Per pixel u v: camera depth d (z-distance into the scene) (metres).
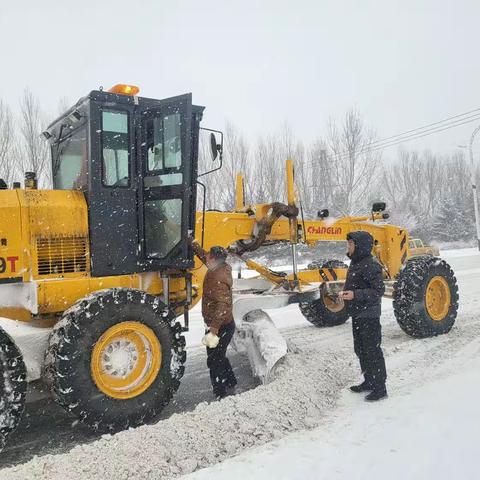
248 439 3.60
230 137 25.98
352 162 30.00
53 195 4.36
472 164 28.86
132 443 3.37
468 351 5.78
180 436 3.51
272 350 4.89
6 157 19.17
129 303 4.08
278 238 6.48
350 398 4.46
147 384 4.16
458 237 35.88
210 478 2.99
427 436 3.39
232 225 6.02
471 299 9.62
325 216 7.04
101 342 3.95
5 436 3.52
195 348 6.92
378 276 4.47
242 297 5.54
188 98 4.50
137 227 4.65
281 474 2.99
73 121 4.72
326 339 7.08
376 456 3.16
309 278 7.07
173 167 4.70
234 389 5.10
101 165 4.44
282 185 27.22
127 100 4.53
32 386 4.08
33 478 2.97
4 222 4.07
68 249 4.35
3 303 4.27
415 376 4.97
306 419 3.91
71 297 4.24
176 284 5.14
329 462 3.12
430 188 40.34
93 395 3.86
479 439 3.27
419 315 6.50
